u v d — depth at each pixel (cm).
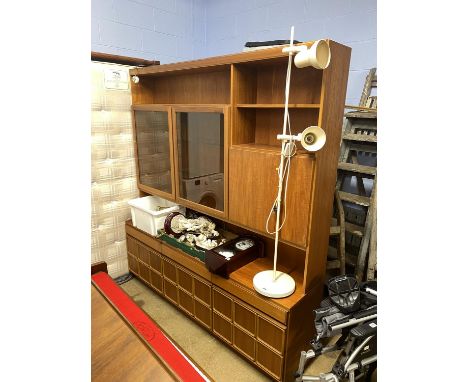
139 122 250
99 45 252
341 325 138
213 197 203
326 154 152
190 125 207
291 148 151
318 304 183
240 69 175
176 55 302
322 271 180
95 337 92
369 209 209
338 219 228
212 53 313
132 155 263
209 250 195
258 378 181
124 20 262
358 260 217
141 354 86
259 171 168
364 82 212
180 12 294
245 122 187
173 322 228
